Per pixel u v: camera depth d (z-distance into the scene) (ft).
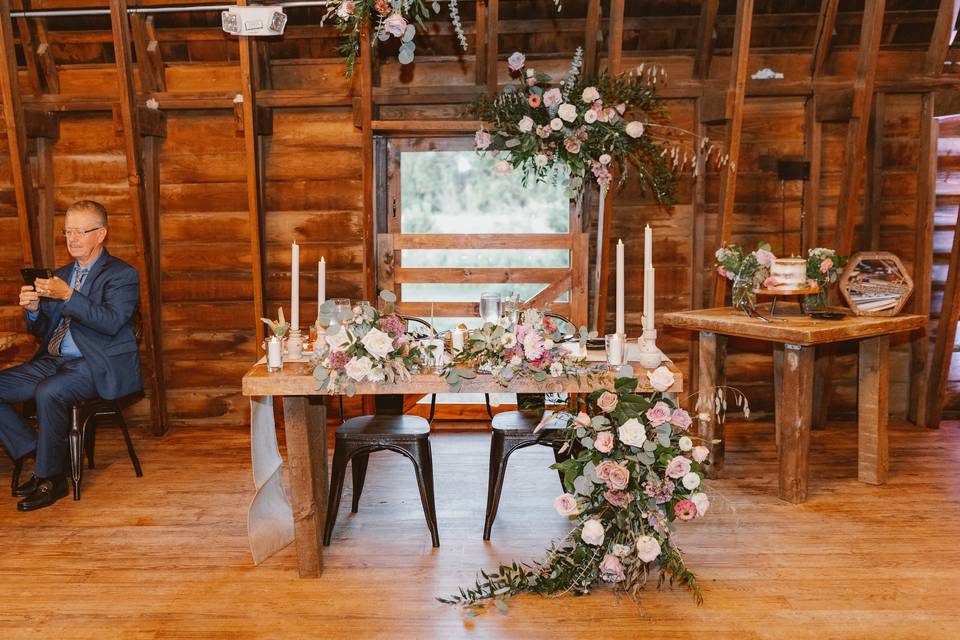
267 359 7.95
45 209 13.69
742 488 10.65
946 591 7.69
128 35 12.36
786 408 10.03
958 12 13.10
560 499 7.36
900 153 13.85
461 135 13.78
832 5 12.62
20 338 14.06
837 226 13.35
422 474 8.68
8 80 12.43
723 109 12.87
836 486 10.72
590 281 14.23
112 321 10.56
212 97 13.35
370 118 12.81
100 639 6.89
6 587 7.87
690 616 7.23
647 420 7.44
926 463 11.72
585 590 7.61
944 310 13.20
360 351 7.44
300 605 7.48
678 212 13.99
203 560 8.50
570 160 12.27
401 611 7.35
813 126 13.41
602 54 13.46
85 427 11.00
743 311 11.52
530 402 9.29
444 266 14.12
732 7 13.11
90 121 13.70
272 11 11.97
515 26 13.07
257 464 8.39
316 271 14.11
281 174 13.91
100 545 8.89
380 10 10.03
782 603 7.47
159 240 13.88
